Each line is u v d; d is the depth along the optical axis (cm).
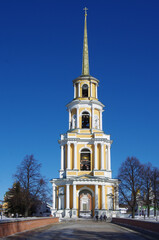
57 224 5003
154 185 6812
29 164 6819
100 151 6994
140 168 6669
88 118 7331
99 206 6606
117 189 6875
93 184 6631
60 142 7219
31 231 3319
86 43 8194
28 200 6681
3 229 2555
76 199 6625
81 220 6228
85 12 8512
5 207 8831
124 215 6725
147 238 2761
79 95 7406
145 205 7144
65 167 6994
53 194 7012
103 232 3412
